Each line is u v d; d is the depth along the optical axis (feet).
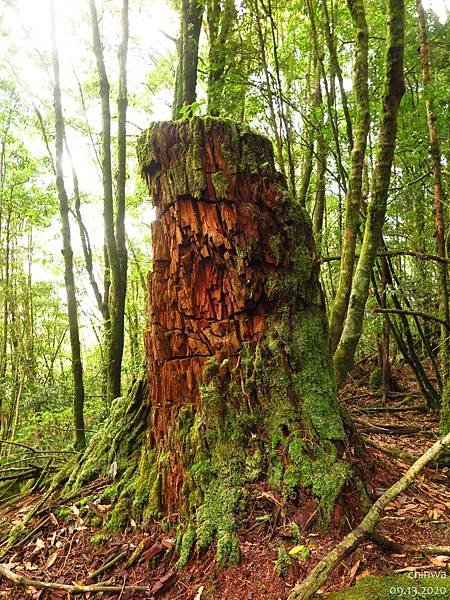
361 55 13.29
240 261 9.46
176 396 9.81
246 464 8.91
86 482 11.21
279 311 9.64
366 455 10.81
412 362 20.80
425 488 10.71
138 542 9.02
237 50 17.35
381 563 7.50
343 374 12.37
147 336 10.32
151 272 10.22
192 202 9.64
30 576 8.90
